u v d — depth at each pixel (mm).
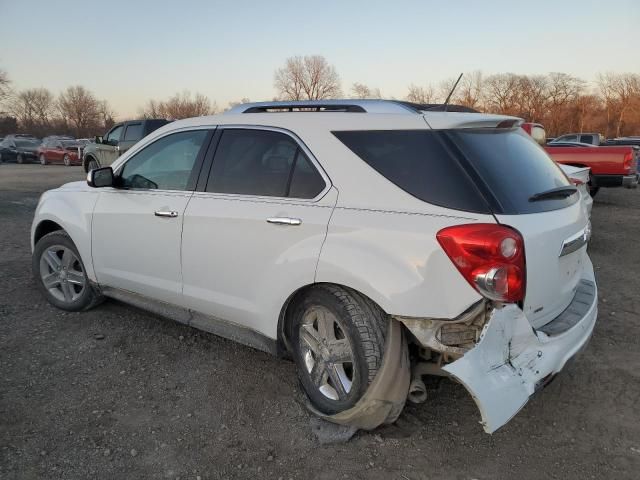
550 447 2902
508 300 2512
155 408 3189
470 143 2803
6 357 3764
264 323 3256
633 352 4062
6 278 5539
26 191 14594
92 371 3609
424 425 3080
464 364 2385
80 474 2604
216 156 3578
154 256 3816
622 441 2963
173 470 2658
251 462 2734
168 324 4406
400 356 2750
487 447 2895
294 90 69375
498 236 2465
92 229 4238
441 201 2635
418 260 2588
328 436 2938
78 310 4613
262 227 3154
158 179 3906
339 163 2967
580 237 3102
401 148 2832
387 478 2639
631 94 76562
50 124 89000
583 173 7375
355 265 2742
